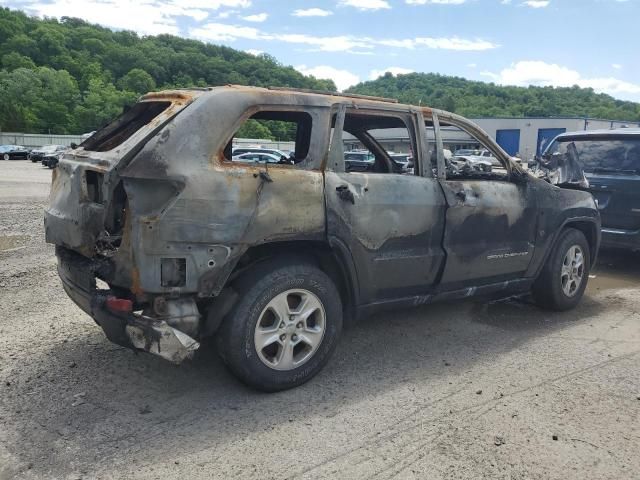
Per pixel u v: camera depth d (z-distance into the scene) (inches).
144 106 165.0
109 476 113.5
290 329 150.0
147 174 128.1
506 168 206.7
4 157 1914.4
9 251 318.0
